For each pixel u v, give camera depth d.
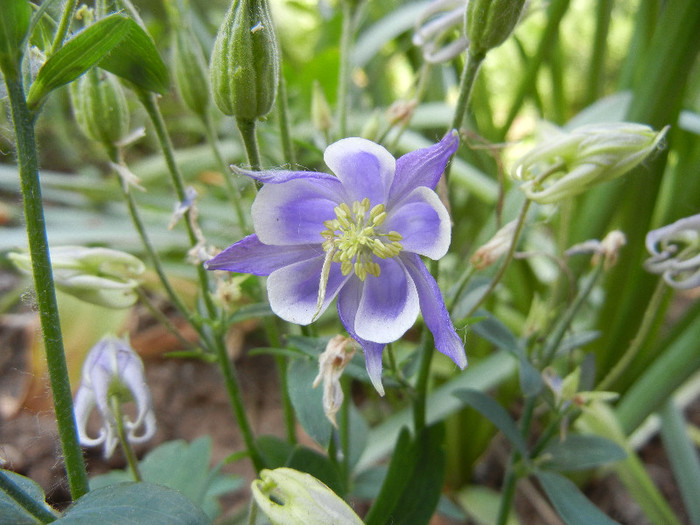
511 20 0.12
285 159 0.16
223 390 0.31
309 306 0.11
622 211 0.24
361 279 0.11
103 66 0.12
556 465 0.16
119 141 0.15
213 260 0.11
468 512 0.25
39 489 0.12
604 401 0.23
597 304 0.27
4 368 0.31
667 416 0.23
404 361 0.15
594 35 0.26
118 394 0.14
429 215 0.11
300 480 0.10
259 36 0.11
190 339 0.31
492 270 0.19
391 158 0.10
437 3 0.16
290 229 0.11
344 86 0.19
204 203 0.32
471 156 0.28
